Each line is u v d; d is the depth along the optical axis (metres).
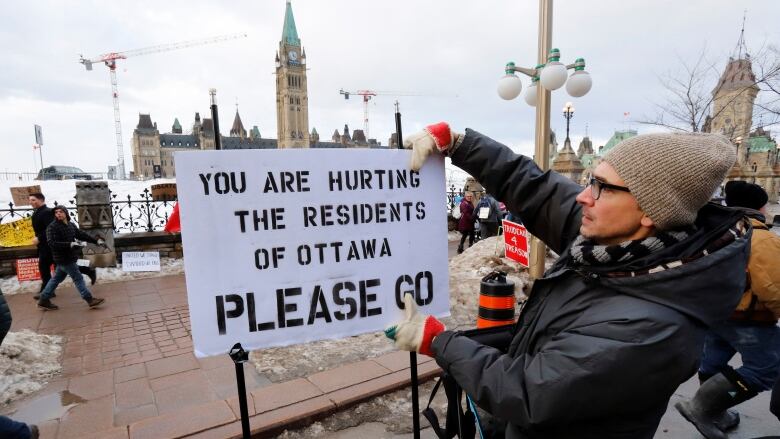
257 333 1.75
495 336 1.61
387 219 1.90
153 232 9.27
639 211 1.07
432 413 1.75
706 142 1.02
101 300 6.25
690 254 1.00
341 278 1.85
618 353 0.95
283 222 1.75
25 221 8.18
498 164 1.69
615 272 1.07
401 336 1.33
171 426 2.94
